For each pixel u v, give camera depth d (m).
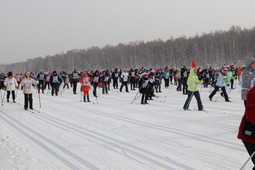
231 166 4.15
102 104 12.20
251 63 6.52
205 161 4.40
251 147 3.02
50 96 16.59
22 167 4.18
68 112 9.91
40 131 6.78
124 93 17.77
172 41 82.81
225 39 65.88
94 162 4.42
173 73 24.97
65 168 4.15
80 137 6.09
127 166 4.22
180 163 4.32
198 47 65.75
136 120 8.03
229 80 17.98
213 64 54.50
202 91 17.56
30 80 10.99
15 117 9.04
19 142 5.70
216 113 9.05
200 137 5.92
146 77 11.86
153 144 5.45
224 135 6.05
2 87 18.75
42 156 4.75
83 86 13.27
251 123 2.99
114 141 5.71
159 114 9.03
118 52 86.31
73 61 94.25
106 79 17.33
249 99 2.96
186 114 8.94
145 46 84.62
